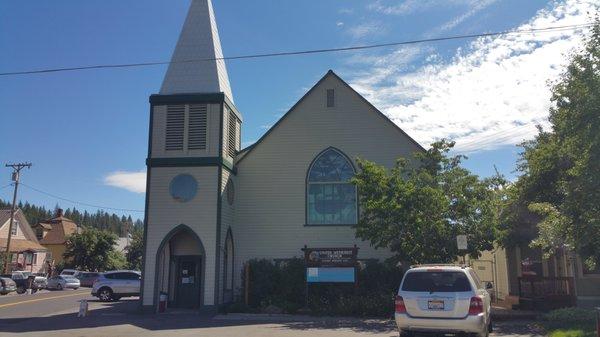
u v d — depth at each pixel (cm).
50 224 7706
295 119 2564
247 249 2472
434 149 2150
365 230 2064
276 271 2344
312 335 1527
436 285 1168
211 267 2177
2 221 6238
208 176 2261
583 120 1130
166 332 1599
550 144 1783
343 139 2520
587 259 1441
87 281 5372
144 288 2203
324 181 2503
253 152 2556
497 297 2555
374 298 2095
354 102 2547
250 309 2212
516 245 2114
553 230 1316
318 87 2581
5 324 1845
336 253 2192
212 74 2391
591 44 1130
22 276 4078
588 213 1183
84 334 1562
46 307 2622
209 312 2138
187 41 2458
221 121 2308
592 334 1286
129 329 1680
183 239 2389
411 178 2134
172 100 2336
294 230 2469
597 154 1105
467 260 2705
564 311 1658
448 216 2028
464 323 1123
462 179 2077
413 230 1962
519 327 1656
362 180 2098
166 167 2284
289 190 2506
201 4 2527
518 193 2022
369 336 1509
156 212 2252
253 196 2516
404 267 2239
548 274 2205
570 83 1170
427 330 1145
